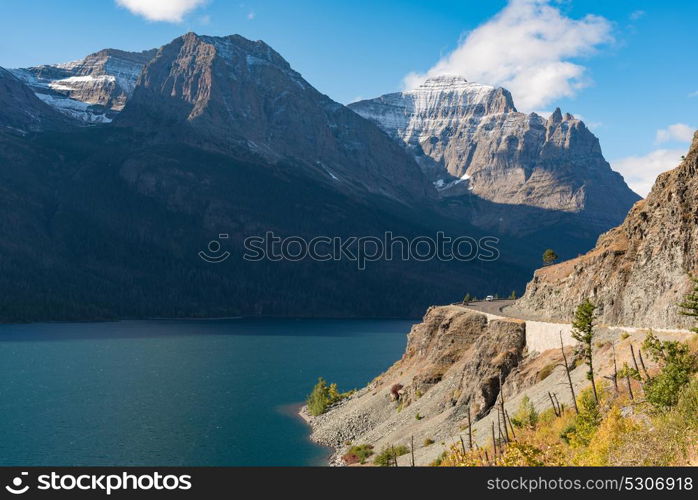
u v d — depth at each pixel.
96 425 120.38
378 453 87.00
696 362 46.59
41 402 143.62
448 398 90.44
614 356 61.91
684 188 72.94
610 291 79.88
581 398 53.78
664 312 64.62
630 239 85.06
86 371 193.50
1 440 109.06
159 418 126.50
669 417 37.88
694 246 66.62
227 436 111.00
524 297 124.44
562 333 76.06
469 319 110.31
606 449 38.84
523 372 76.38
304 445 104.38
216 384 169.38
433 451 73.50
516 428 58.56
